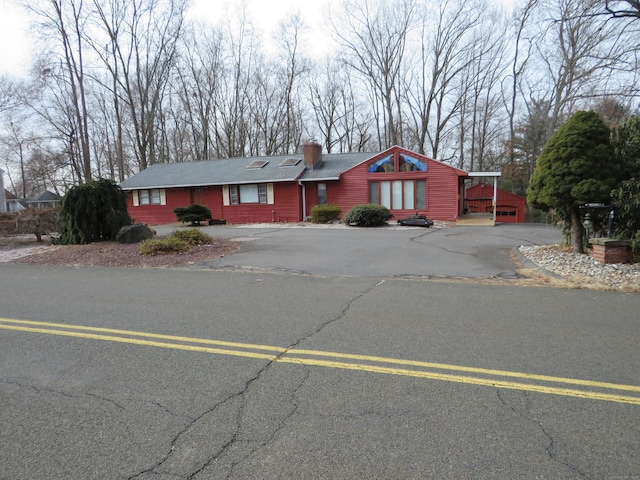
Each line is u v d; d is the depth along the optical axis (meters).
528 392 2.99
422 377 3.27
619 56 13.20
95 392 3.10
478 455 2.26
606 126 8.25
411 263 8.88
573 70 20.36
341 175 22.14
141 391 3.11
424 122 34.41
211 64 36.16
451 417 2.66
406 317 4.90
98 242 13.45
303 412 2.75
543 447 2.32
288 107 38.03
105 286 7.10
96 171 37.94
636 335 4.14
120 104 34.31
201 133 37.66
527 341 4.03
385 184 21.53
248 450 2.34
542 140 30.69
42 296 6.43
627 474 2.09
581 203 8.16
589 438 2.40
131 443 2.43
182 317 5.09
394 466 2.18
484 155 38.22
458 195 21.56
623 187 7.72
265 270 8.38
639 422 2.57
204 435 2.50
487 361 3.56
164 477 2.12
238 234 16.16
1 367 3.61
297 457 2.27
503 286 6.55
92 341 4.25
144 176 27.47
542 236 13.90
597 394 2.94
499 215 27.16
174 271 8.55
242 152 37.81
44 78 28.36
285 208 23.14
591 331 4.28
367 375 3.32
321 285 6.83
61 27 27.55
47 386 3.22
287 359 3.69
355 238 13.93
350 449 2.33
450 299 5.74
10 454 2.34
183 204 25.42
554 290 6.19
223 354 3.83
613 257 7.59
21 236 15.70
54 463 2.25
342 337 4.25
